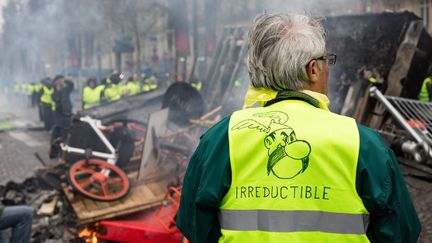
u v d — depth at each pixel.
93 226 3.84
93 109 6.49
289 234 1.00
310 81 1.18
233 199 1.06
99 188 4.32
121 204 4.03
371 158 1.02
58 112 10.73
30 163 7.93
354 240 0.99
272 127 1.09
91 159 4.52
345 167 1.02
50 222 4.25
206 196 1.08
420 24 5.76
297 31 1.17
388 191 0.99
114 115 6.47
